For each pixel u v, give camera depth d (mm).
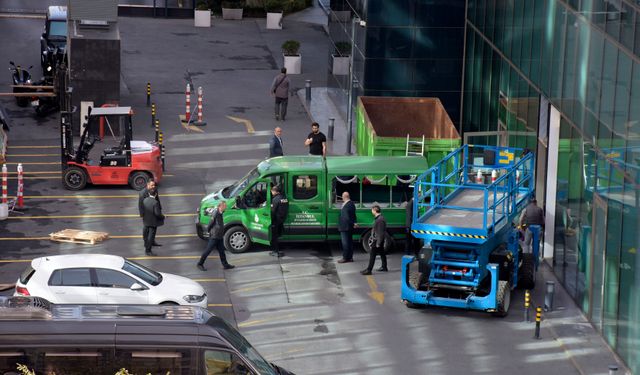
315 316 34062
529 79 40594
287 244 40938
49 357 23688
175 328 23922
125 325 23859
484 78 48125
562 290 36750
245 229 39688
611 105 31219
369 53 51969
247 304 34969
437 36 51844
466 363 30781
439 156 43031
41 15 76688
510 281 34812
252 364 24000
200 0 80312
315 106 60250
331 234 39781
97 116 45469
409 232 38875
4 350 23609
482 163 42062
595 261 33219
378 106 49188
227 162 50312
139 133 53906
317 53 71750
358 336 32562
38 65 65438
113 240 40656
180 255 39406
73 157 45750
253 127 55875
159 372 23859
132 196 45625
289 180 39438
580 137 34719
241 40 73688
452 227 33438
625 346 30375
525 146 41250
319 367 30328
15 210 43344
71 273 31922
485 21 47938
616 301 31141
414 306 34688
